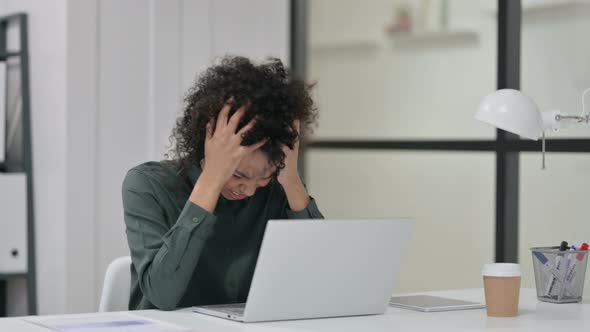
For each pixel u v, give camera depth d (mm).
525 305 1975
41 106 3131
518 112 1929
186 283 1792
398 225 1768
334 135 4461
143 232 1863
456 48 3943
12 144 3264
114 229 3160
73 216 3045
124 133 3182
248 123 1795
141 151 3229
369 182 4277
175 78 3307
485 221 3818
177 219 1948
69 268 3037
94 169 3102
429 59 4047
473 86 3875
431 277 4051
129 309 1985
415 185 4090
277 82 1848
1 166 3238
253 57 3527
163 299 1782
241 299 2037
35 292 3111
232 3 3463
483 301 2004
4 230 3049
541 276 2043
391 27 4199
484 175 3822
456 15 3943
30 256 3113
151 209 1905
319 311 1721
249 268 2031
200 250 1786
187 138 1930
